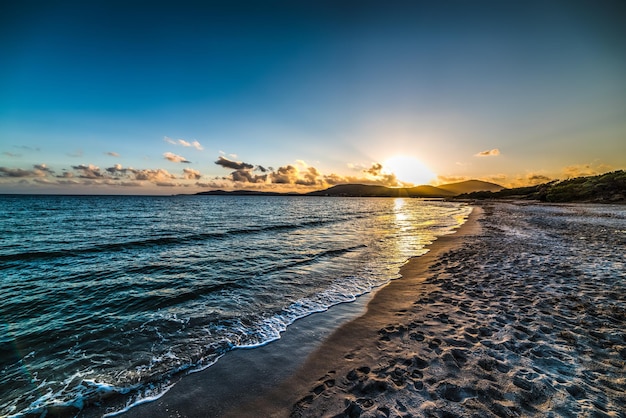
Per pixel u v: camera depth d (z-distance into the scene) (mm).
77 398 4070
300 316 6719
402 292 7984
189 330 6133
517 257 11008
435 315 6129
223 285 9109
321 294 8219
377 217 38781
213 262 12188
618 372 3885
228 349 5297
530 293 7066
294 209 59000
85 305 7594
